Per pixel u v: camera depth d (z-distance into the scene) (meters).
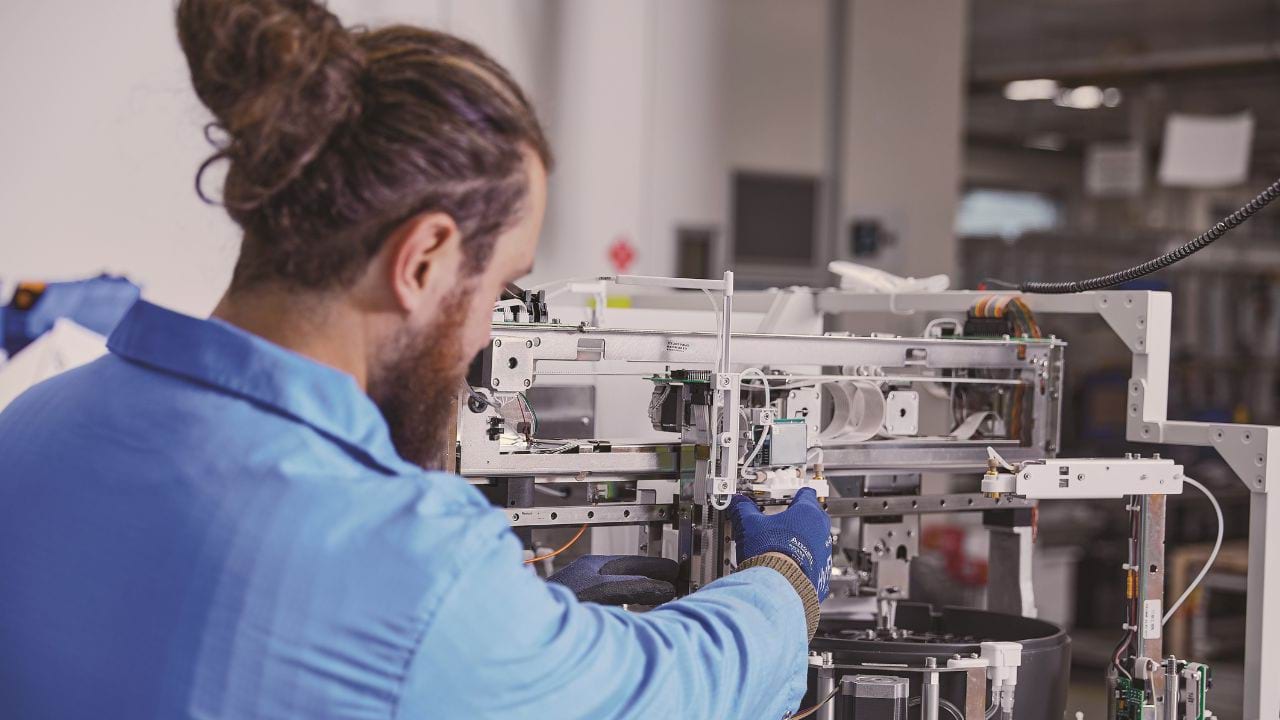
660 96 4.64
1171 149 6.80
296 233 0.76
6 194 3.30
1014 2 7.93
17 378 1.96
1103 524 6.18
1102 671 5.23
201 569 0.73
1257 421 9.80
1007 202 13.48
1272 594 1.43
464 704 0.73
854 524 1.66
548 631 0.77
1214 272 10.60
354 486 0.75
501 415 1.35
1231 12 8.09
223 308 0.82
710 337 1.37
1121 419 7.30
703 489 1.29
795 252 5.03
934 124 5.36
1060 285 1.61
